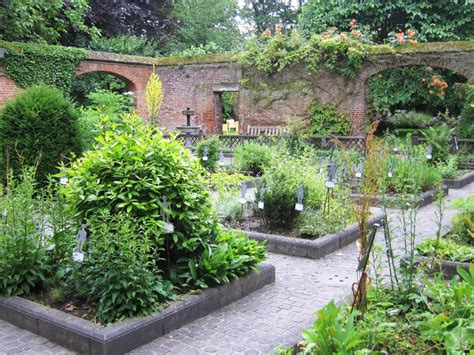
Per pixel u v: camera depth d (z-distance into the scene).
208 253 4.37
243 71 18.84
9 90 15.63
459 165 13.72
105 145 4.29
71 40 21.67
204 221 4.43
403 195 5.19
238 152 12.36
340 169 8.57
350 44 16.75
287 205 6.45
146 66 20.09
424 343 3.05
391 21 21.31
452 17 20.05
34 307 3.86
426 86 20.36
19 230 4.18
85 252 3.99
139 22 25.38
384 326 3.12
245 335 3.78
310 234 6.40
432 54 15.71
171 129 20.48
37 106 8.27
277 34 18.28
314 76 17.58
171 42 26.03
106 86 22.12
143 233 3.99
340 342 2.69
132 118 4.72
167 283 4.12
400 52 16.11
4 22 16.41
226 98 27.12
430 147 10.63
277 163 7.71
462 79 20.27
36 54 16.14
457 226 5.91
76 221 4.29
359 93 16.95
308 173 7.25
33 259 4.21
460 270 3.60
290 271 5.40
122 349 3.45
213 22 28.56
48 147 8.20
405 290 3.59
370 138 3.87
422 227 7.11
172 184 4.18
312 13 22.50
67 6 18.89
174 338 3.71
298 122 13.58
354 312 2.95
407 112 21.53
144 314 3.71
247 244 4.92
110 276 3.66
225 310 4.26
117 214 3.97
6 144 8.18
